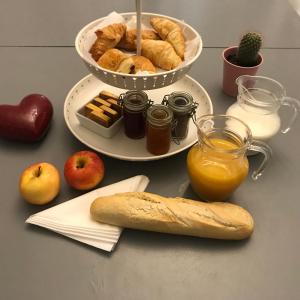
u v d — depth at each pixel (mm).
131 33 806
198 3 1287
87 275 553
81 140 725
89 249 585
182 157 742
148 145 711
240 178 615
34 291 532
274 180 702
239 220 582
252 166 727
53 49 1034
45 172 627
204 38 1108
